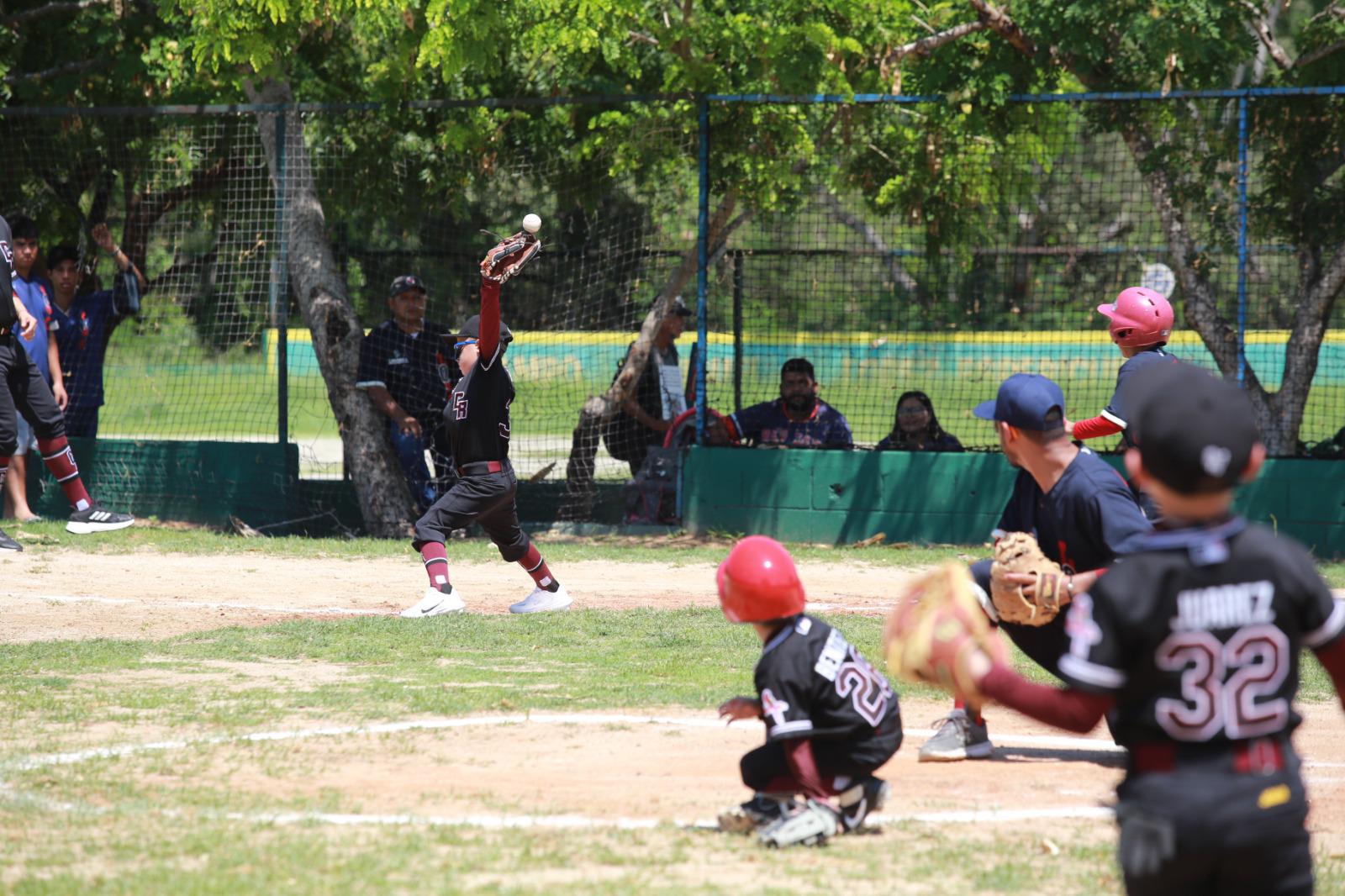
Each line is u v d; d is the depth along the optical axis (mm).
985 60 46094
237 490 48938
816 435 48594
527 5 41844
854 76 48125
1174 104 46969
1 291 40500
